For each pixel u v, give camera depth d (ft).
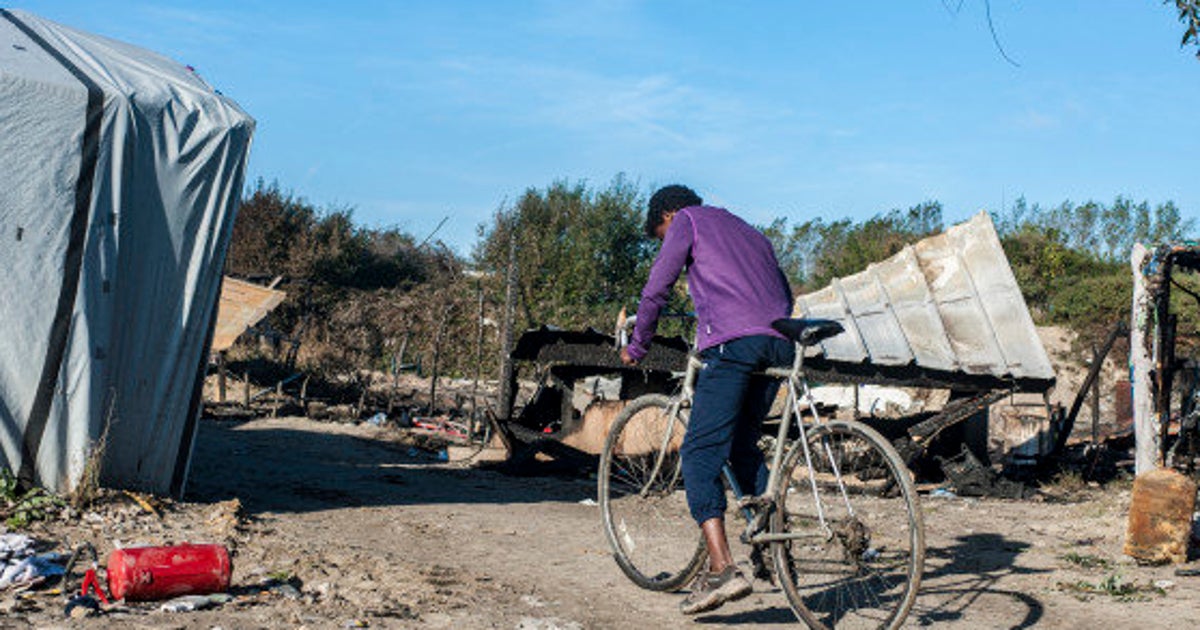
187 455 18.83
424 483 26.27
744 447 13.34
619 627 12.54
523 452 30.71
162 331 18.16
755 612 13.34
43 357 16.40
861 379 28.63
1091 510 24.76
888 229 123.85
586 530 19.90
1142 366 22.38
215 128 18.43
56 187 16.52
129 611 11.55
